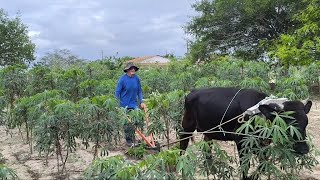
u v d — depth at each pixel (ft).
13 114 29.35
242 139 18.98
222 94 22.08
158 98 24.43
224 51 95.40
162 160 13.60
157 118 24.75
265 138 16.75
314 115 44.73
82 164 26.25
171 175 14.02
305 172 23.82
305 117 17.85
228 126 21.44
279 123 16.30
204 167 18.15
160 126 24.53
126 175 13.29
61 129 21.85
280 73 55.16
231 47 95.25
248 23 92.48
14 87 39.22
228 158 18.12
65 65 76.02
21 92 40.70
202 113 22.67
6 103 31.71
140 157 25.98
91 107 20.89
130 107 30.17
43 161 26.89
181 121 25.67
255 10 85.61
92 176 14.58
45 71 42.68
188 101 23.67
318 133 34.78
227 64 46.37
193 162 14.93
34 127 24.48
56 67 60.90
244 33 94.84
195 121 23.75
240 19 91.97
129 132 27.61
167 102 24.09
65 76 39.65
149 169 13.51
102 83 36.78
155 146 25.59
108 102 21.12
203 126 22.95
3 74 39.09
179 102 25.61
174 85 43.42
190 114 23.84
